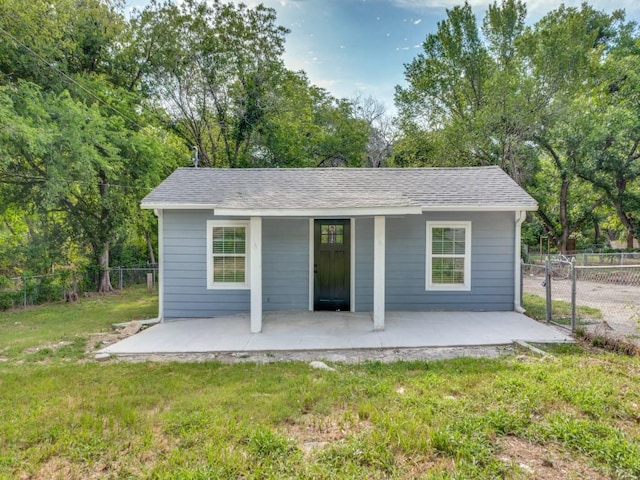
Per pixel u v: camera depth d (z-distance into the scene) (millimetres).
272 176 9023
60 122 10609
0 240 13117
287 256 8102
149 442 2838
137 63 16391
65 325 7656
